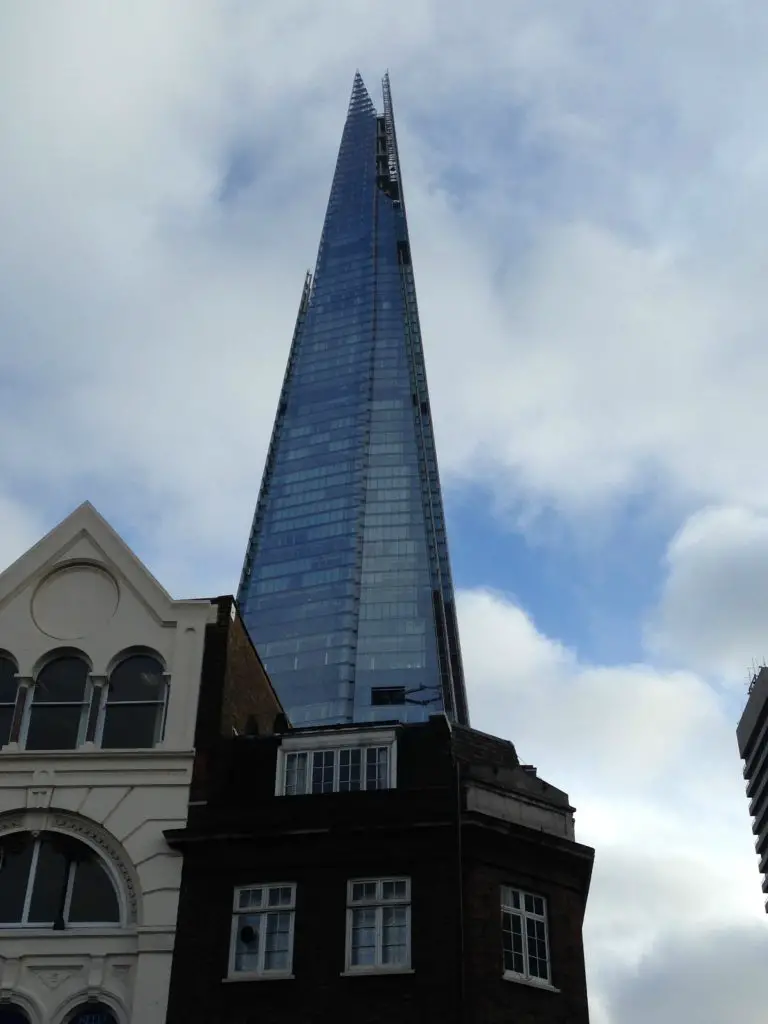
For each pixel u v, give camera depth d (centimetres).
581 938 3334
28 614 3697
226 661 3641
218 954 3158
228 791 3444
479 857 3275
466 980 3070
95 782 3412
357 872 3256
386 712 19988
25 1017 3111
